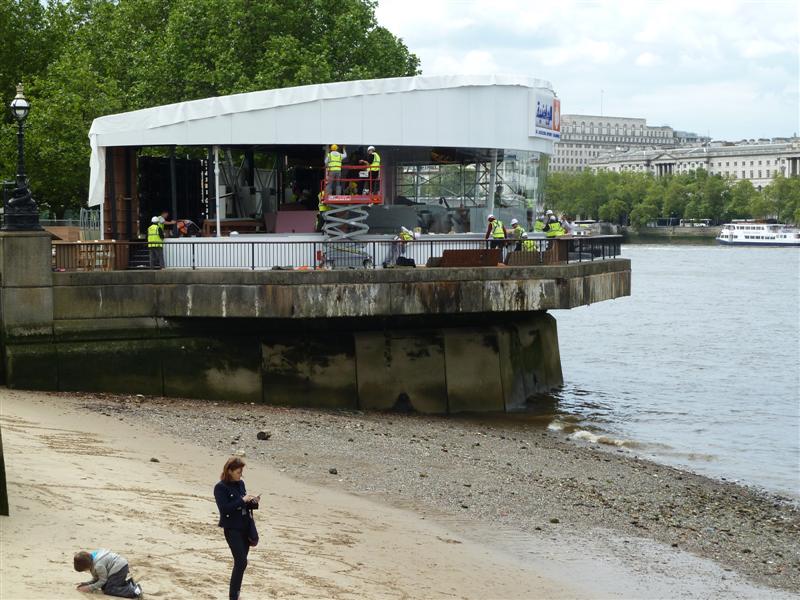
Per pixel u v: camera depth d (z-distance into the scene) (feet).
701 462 107.45
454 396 117.91
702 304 339.16
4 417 85.92
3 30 220.43
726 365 193.47
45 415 89.61
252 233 126.62
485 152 131.13
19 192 103.45
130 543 52.80
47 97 213.66
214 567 51.60
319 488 77.36
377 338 114.93
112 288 105.91
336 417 106.63
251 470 80.28
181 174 134.31
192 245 110.93
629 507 82.12
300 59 195.62
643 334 249.75
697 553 70.95
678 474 98.58
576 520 76.23
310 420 102.78
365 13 215.31
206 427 93.81
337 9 212.84
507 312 128.47
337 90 120.26
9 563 45.24
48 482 63.31
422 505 75.92
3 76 219.41
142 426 90.74
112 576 43.34
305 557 57.67
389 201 128.26
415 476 84.28
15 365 102.37
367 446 93.45
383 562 59.41
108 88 208.03
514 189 134.10
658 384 166.91
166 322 108.06
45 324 103.60
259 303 105.91
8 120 216.54
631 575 63.87
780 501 90.84
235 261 115.24
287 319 111.55
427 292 109.29
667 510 82.58
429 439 100.37
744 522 81.41
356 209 120.16
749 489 95.09
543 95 134.72
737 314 305.12
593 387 160.76
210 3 201.67
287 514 67.51
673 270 533.55
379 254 119.55
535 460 96.27
